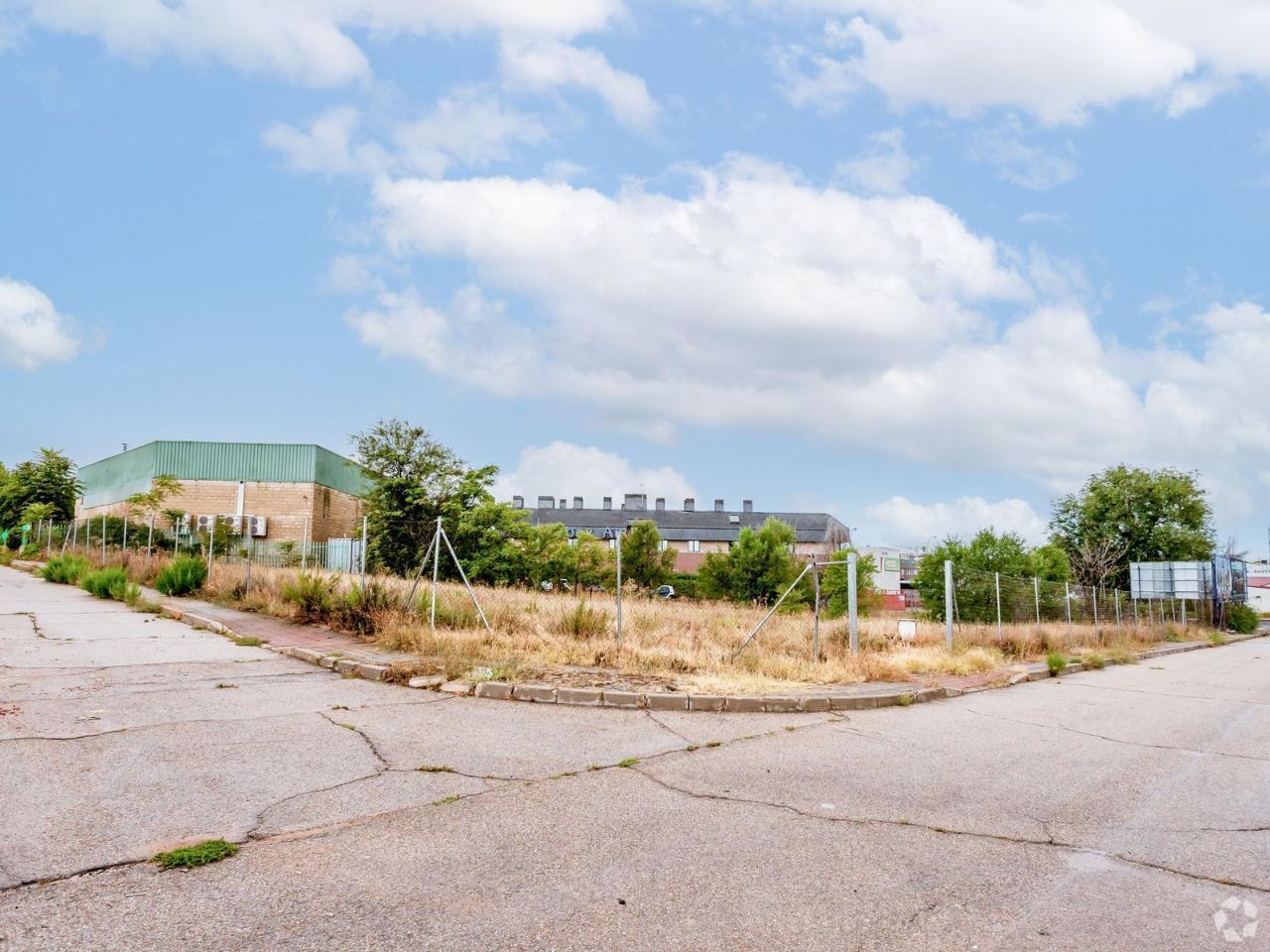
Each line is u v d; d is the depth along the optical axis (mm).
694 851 4453
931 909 3791
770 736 7637
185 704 7496
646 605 19984
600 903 3732
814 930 3529
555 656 10750
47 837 4250
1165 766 7043
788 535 35656
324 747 6281
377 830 4598
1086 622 24594
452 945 3289
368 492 29328
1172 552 48594
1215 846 4848
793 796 5598
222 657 10203
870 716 9062
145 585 19844
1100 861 4531
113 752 5852
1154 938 3549
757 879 4090
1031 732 8469
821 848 4574
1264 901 3994
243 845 4301
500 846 4426
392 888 3836
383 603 12922
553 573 30125
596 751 6668
